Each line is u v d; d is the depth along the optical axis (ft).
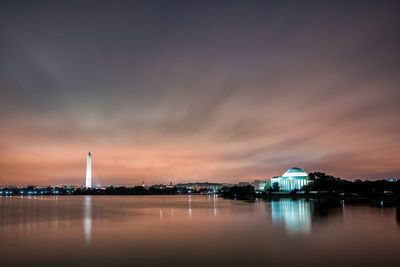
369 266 138.21
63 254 166.09
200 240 200.54
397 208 440.04
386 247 172.96
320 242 188.14
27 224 300.20
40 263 149.69
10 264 148.66
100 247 182.39
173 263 146.10
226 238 205.98
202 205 647.15
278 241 193.16
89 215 405.18
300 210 418.51
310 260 147.95
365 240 192.95
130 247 181.16
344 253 160.35
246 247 177.06
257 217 337.93
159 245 185.78
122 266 143.02
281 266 139.54
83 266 143.95
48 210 517.55
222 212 426.51
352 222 277.64
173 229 254.27
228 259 151.64
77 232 242.78
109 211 484.33
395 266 137.90
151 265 143.54
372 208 440.45
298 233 221.46
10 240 208.95
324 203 580.30
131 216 383.86
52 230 255.70
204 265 142.41
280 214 365.81
